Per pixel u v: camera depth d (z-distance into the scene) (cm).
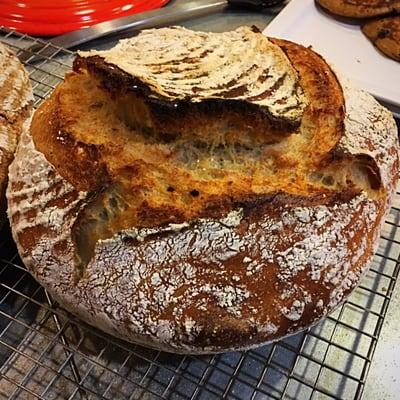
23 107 34
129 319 25
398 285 31
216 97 26
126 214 25
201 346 25
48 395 27
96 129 27
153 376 28
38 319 29
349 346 29
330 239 26
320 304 25
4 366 28
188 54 29
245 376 28
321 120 28
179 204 25
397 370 28
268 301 25
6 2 46
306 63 30
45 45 42
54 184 27
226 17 48
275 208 25
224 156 27
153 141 27
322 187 26
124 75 26
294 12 46
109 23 44
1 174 30
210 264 25
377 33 44
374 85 40
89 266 25
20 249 27
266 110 26
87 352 28
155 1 49
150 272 25
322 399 27
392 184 29
